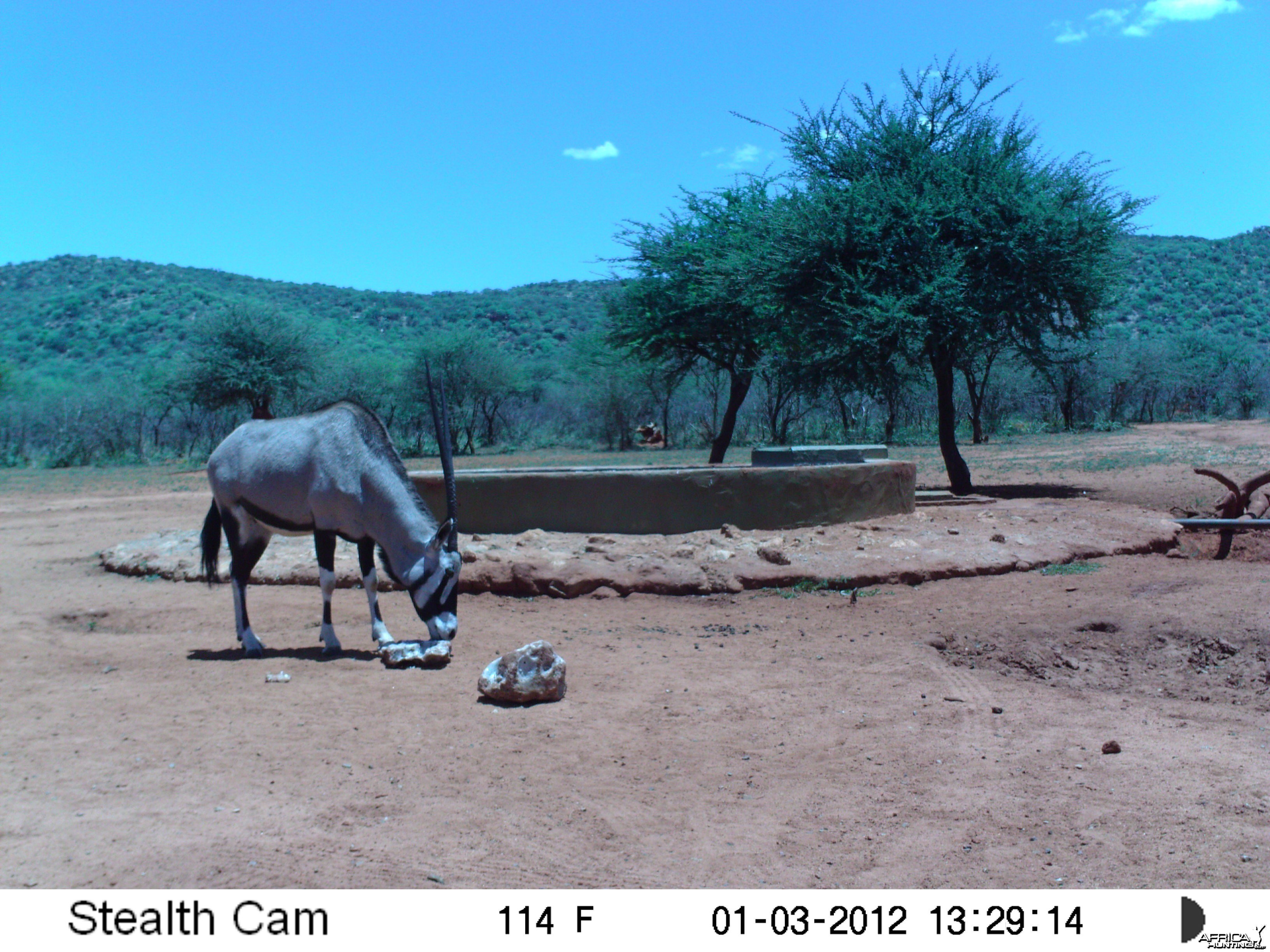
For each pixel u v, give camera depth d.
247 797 5.08
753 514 11.89
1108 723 6.21
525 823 4.81
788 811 4.95
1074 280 17.11
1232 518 13.16
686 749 5.86
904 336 17.22
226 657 8.19
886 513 12.84
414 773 5.45
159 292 89.38
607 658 8.05
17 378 48.75
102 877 4.19
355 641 8.80
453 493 7.81
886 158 18.59
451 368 48.25
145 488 29.08
